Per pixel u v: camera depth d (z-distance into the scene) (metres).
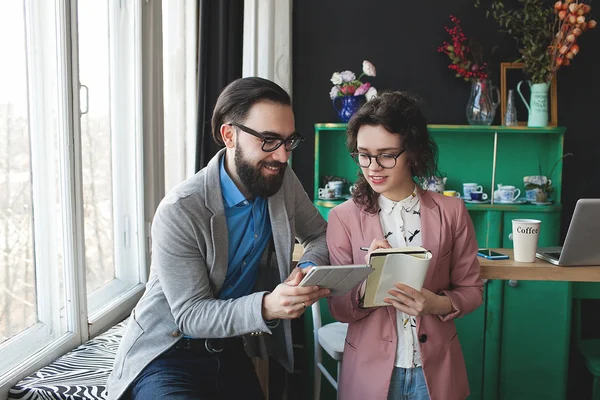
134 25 2.34
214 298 1.64
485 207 3.20
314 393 2.41
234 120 1.51
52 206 1.89
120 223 2.44
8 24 1.66
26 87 1.76
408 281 1.49
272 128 1.48
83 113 2.05
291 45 3.47
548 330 2.87
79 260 1.99
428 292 1.57
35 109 1.80
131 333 1.61
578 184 3.56
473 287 1.69
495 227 3.21
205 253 1.57
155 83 2.47
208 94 2.52
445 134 3.50
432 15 3.52
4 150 1.66
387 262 1.45
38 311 1.87
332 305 1.69
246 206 1.62
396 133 1.55
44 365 1.82
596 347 2.81
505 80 3.45
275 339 1.80
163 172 2.57
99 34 2.21
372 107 1.59
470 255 1.70
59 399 1.63
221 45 2.52
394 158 1.56
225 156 1.65
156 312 1.60
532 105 3.29
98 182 2.23
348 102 3.30
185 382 1.54
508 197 3.32
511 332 2.91
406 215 1.70
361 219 1.69
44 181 1.85
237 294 1.70
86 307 2.05
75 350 1.94
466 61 3.33
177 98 2.69
